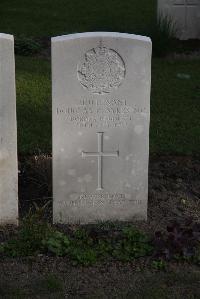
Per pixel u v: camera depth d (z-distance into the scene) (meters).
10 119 2.72
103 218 2.94
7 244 2.69
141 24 6.25
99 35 2.67
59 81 2.71
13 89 2.68
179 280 2.52
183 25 5.80
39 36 5.87
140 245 2.68
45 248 2.67
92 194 2.89
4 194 2.83
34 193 3.17
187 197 3.19
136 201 2.92
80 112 2.77
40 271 2.56
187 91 4.60
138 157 2.86
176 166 3.51
